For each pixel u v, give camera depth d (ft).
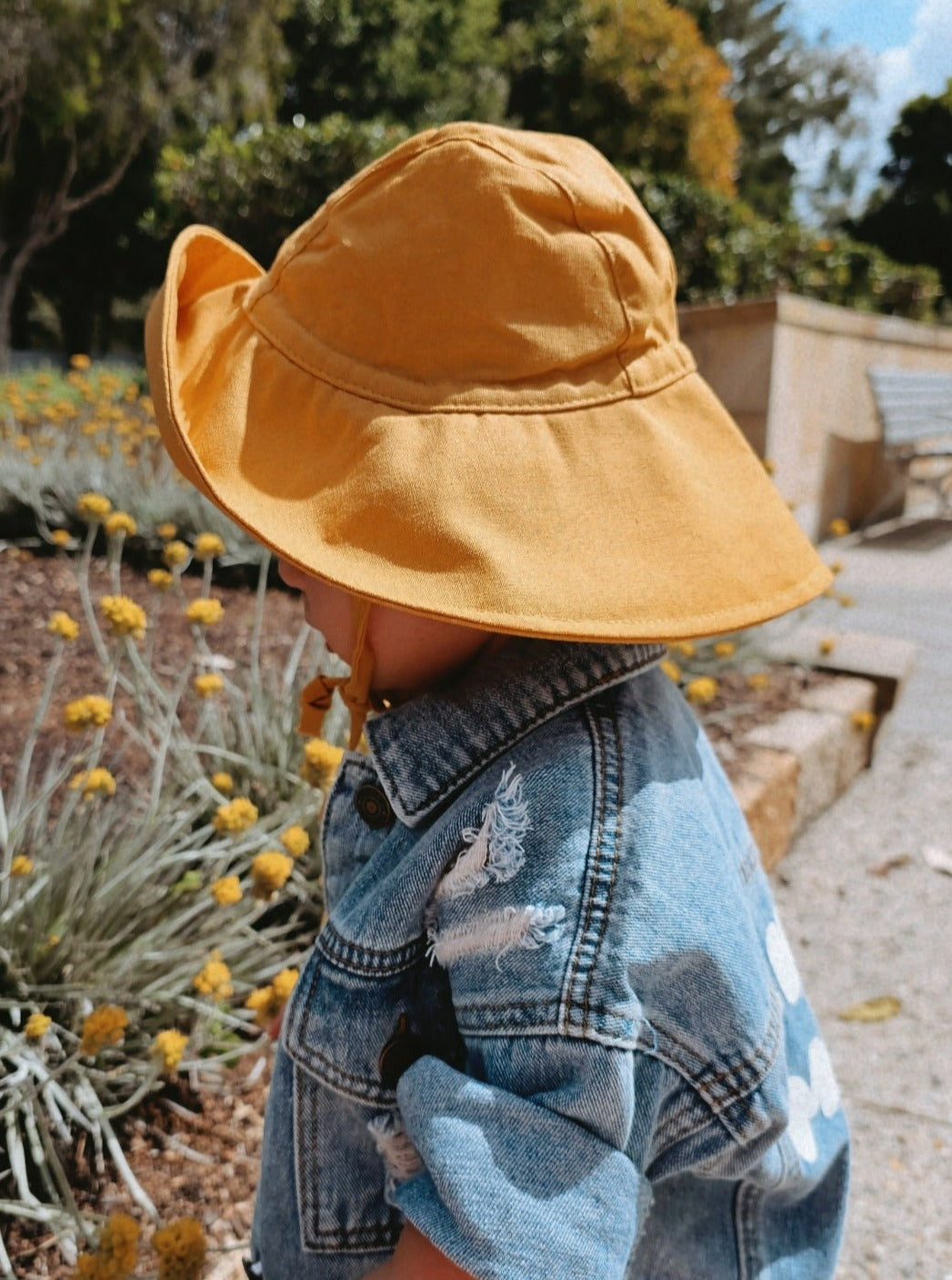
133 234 63.36
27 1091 3.85
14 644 9.34
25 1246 3.81
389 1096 2.31
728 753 8.39
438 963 2.29
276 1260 2.73
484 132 2.24
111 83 45.93
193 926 5.13
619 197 2.31
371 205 2.26
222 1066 4.79
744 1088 2.14
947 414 24.85
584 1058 1.94
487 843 2.14
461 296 2.16
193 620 5.82
